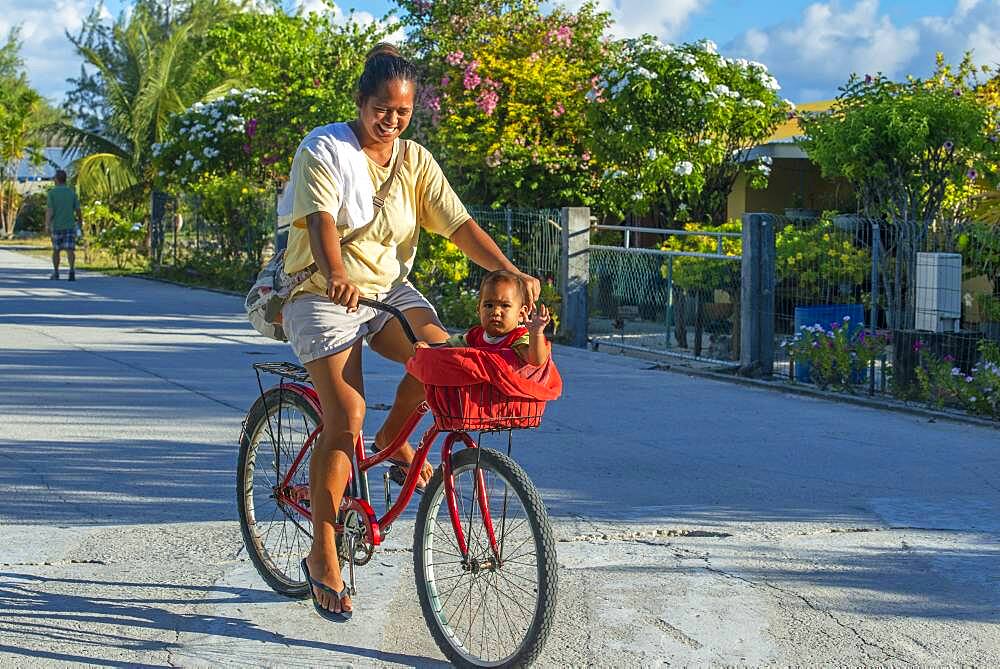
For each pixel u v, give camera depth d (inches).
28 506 234.8
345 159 165.6
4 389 372.5
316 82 850.1
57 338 508.1
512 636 163.2
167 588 189.2
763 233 429.1
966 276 452.4
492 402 151.6
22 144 1852.9
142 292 772.0
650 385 407.2
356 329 170.6
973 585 197.8
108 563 200.5
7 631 169.6
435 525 166.7
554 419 339.9
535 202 656.4
